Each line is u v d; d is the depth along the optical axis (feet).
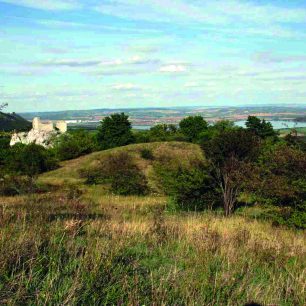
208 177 67.56
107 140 199.41
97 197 84.89
